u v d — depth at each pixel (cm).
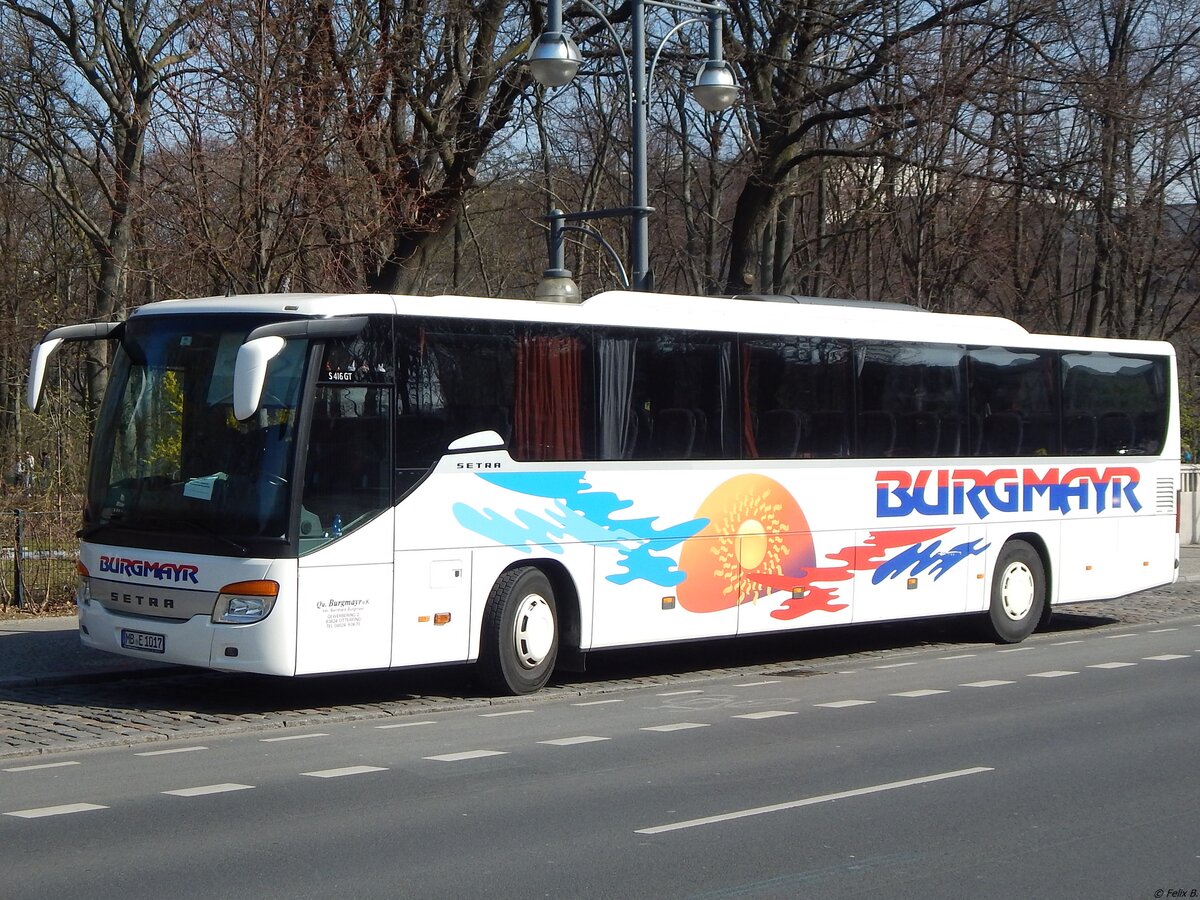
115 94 2547
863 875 677
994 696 1264
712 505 1378
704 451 1373
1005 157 2344
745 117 2734
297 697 1245
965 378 1623
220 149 1748
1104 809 820
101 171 2422
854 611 1505
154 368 1173
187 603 1109
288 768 934
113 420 1190
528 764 949
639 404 1327
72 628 1558
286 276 1820
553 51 1714
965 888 658
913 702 1230
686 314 1369
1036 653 1595
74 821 782
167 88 1795
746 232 2558
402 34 1983
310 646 1101
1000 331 1673
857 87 2562
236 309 1152
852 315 1524
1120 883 669
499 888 652
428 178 2156
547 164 3231
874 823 782
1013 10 2298
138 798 841
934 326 1600
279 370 1116
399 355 1166
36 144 2753
